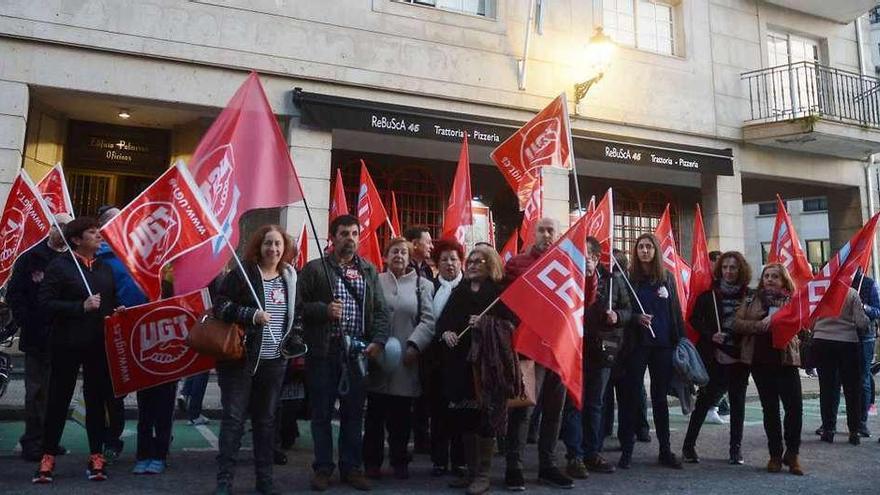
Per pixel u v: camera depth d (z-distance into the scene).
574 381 4.60
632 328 5.64
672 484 5.10
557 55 12.02
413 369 5.12
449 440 5.39
